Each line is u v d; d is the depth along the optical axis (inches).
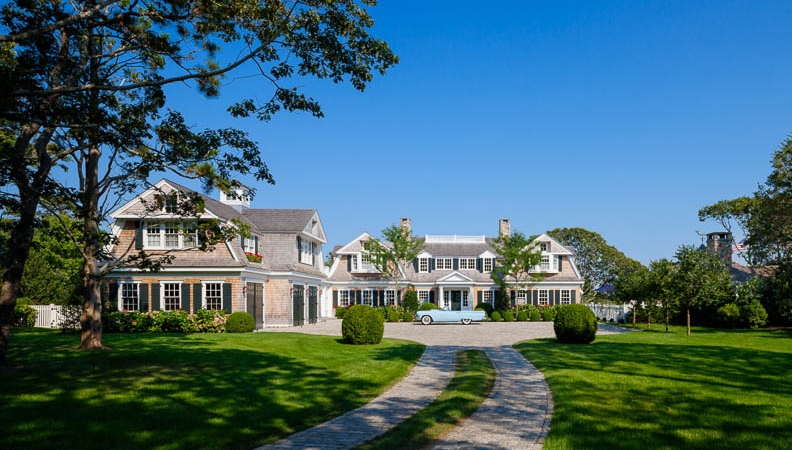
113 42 698.2
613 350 767.1
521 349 852.0
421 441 323.3
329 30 438.3
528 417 390.0
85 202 469.7
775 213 1437.0
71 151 609.3
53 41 453.1
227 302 1187.3
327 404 447.8
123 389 454.6
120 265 719.7
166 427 353.4
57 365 551.5
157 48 477.1
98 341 704.4
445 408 410.9
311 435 349.4
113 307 1137.4
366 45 446.9
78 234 712.4
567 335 905.5
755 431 330.6
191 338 854.5
